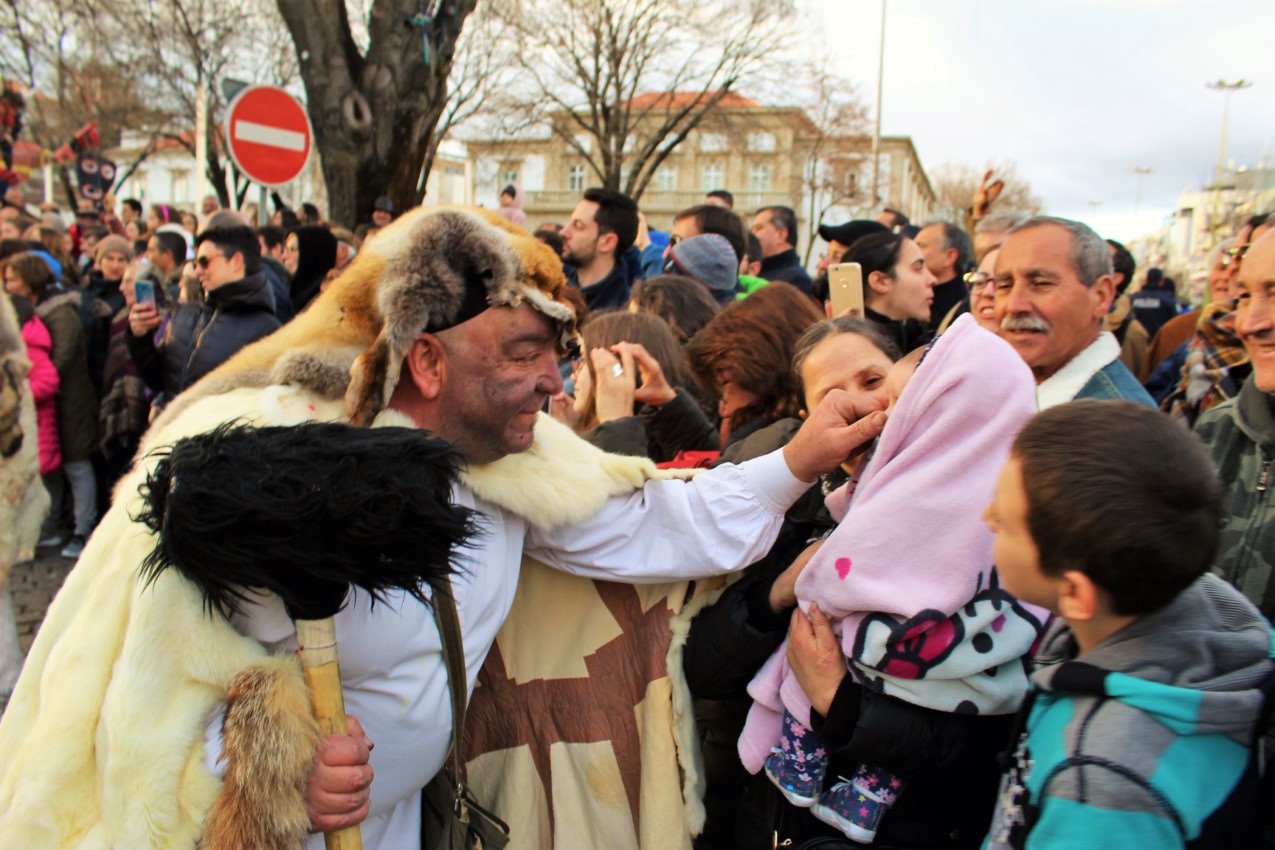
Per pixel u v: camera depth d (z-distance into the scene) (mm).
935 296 4438
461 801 1544
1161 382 3580
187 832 1105
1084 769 1062
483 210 1425
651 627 1715
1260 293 1585
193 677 1140
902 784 1487
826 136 31078
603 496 1571
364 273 1314
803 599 1502
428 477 1122
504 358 1349
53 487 5672
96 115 23531
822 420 1562
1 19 19953
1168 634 1112
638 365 2320
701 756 1751
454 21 8875
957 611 1352
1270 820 1146
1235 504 1672
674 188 41906
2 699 3170
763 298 2295
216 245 3898
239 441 1094
